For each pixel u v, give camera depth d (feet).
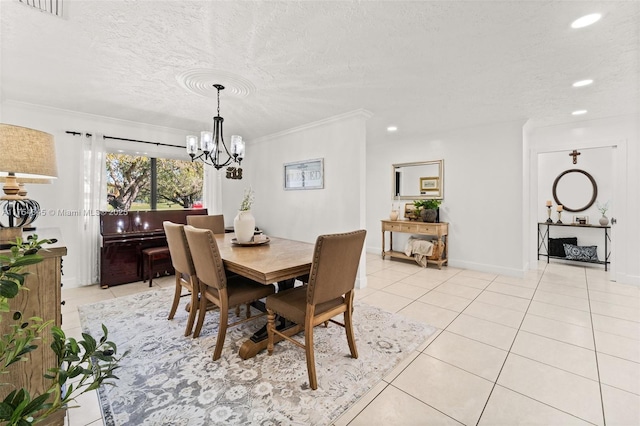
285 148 15.21
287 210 15.17
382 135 16.43
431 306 9.75
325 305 6.20
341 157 12.48
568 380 5.76
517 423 4.68
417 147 16.63
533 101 10.46
